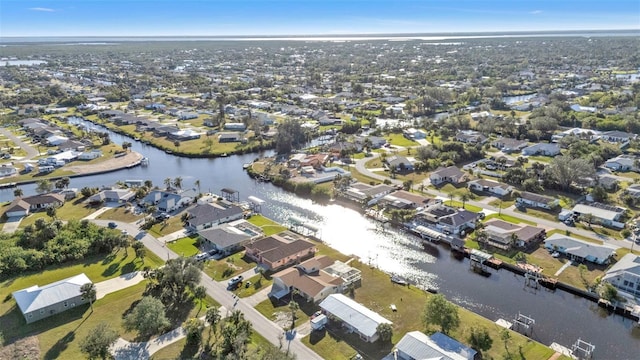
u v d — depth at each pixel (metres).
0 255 96.31
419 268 100.69
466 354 66.81
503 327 76.31
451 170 154.12
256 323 77.81
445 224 115.94
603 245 103.31
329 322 78.19
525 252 103.62
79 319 78.44
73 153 185.12
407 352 67.62
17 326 76.31
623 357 71.44
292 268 93.06
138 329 73.12
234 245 106.31
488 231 109.44
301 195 147.75
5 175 162.12
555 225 116.94
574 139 187.12
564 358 69.56
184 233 114.38
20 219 123.25
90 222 116.06
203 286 85.69
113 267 97.12
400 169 164.75
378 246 111.31
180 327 76.44
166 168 179.38
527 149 181.62
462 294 90.12
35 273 94.44
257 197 146.38
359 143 196.62
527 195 131.38
